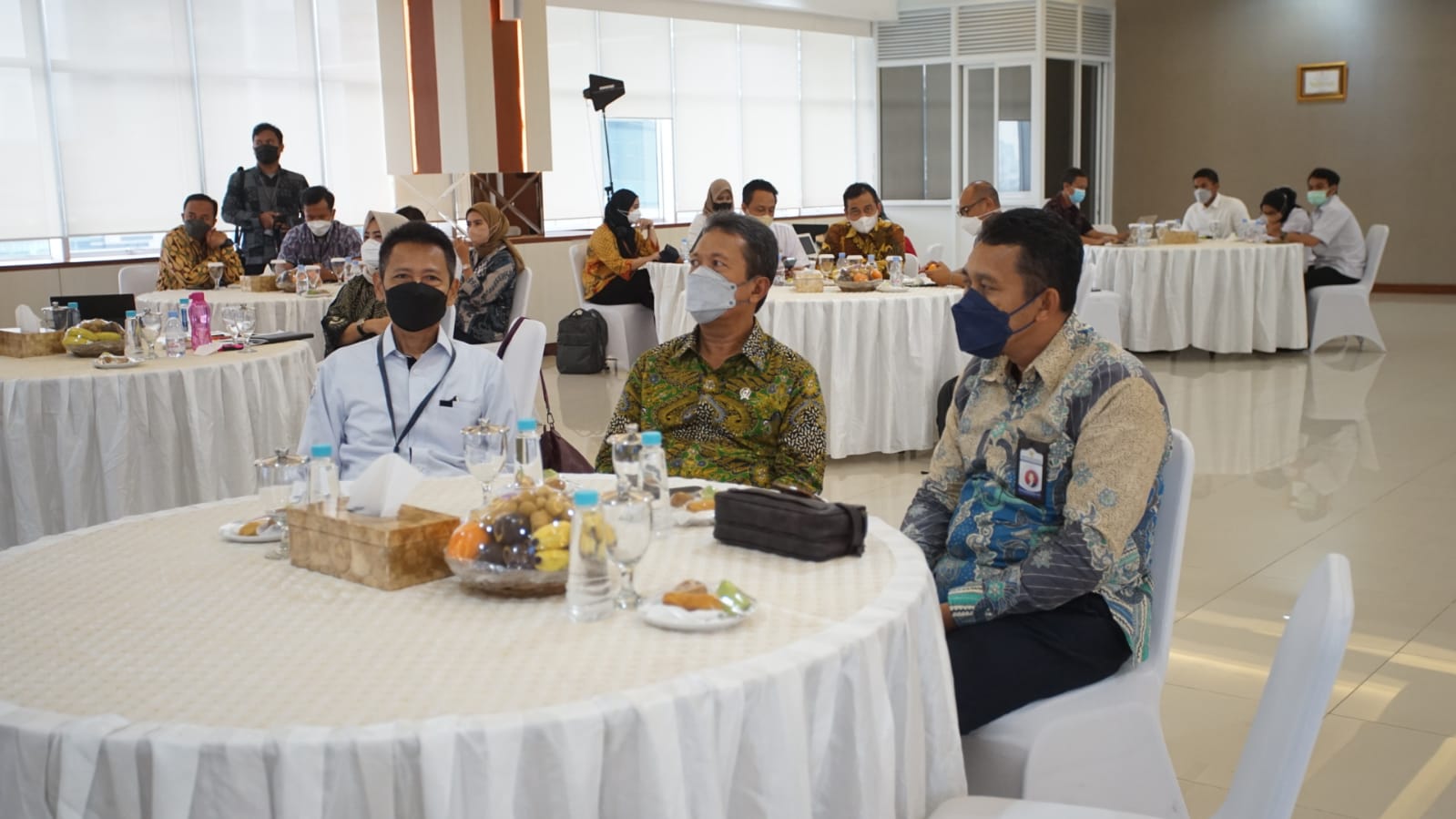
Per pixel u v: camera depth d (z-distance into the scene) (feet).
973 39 45.11
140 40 27.76
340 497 7.11
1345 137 45.75
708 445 9.53
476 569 5.92
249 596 6.11
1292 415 24.21
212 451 13.41
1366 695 11.37
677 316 26.30
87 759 4.49
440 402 9.84
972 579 7.54
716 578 6.22
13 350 14.29
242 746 4.40
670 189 39.60
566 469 10.64
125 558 6.79
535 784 4.55
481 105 30.96
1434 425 23.02
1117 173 50.34
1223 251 30.89
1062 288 7.32
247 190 28.45
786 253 28.63
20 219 26.35
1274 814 5.04
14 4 25.81
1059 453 7.33
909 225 47.67
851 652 5.23
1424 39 43.83
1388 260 45.39
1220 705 11.23
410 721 4.52
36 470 12.60
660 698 4.68
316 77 31.04
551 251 33.78
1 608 5.96
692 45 39.60
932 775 6.04
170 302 21.86
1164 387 27.58
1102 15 48.19
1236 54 47.47
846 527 6.49
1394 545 15.87
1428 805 9.37
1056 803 6.46
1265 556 15.52
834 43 45.09
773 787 4.93
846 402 20.35
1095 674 7.27
